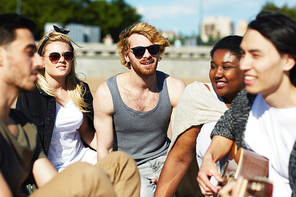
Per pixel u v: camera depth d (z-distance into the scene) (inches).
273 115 87.7
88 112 141.5
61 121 132.3
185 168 124.3
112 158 93.7
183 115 122.4
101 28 2081.7
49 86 131.2
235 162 98.4
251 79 82.7
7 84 78.9
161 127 140.9
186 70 1109.7
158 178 135.6
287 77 83.7
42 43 135.8
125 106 136.6
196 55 1135.6
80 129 144.9
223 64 112.1
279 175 91.4
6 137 75.7
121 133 140.9
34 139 85.2
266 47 79.7
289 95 84.5
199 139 119.1
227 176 97.0
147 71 132.6
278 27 78.8
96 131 140.6
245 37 82.9
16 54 77.5
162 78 143.6
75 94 139.1
